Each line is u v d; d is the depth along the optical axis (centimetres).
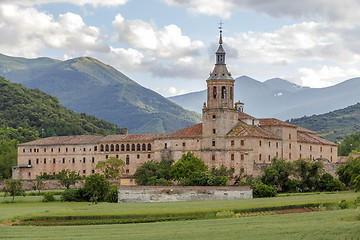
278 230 13200
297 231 12988
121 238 13000
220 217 16150
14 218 16238
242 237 12638
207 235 13025
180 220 16025
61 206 19925
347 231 12769
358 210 16012
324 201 18150
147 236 13162
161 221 15962
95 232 14000
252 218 15350
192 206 18100
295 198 19662
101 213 16625
